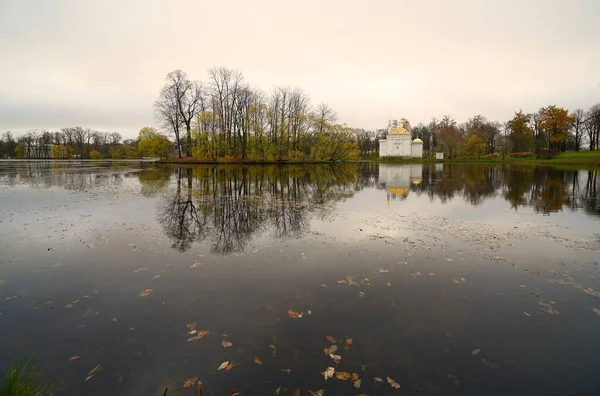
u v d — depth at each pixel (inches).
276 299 263.3
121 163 2893.7
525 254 380.8
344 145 2741.1
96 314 239.6
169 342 206.7
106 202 706.2
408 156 4247.0
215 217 565.9
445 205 716.7
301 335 214.4
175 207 655.8
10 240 415.2
